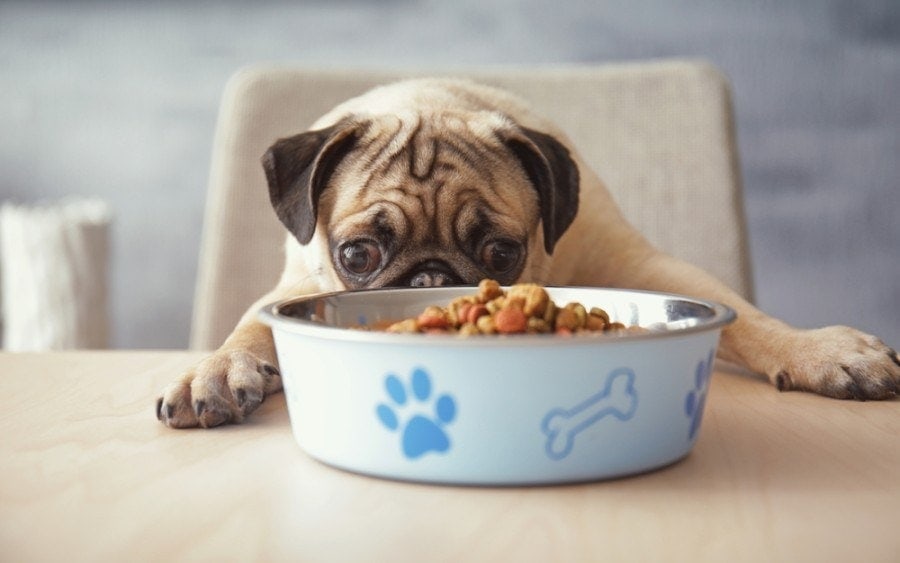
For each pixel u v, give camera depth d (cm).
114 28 273
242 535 51
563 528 52
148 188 276
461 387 56
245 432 68
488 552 49
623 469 58
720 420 71
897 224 262
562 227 101
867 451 63
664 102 147
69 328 232
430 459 57
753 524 52
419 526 52
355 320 71
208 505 55
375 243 96
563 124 147
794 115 263
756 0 262
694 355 59
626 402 57
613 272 114
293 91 146
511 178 101
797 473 59
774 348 85
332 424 59
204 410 68
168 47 273
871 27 259
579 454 57
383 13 269
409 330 63
